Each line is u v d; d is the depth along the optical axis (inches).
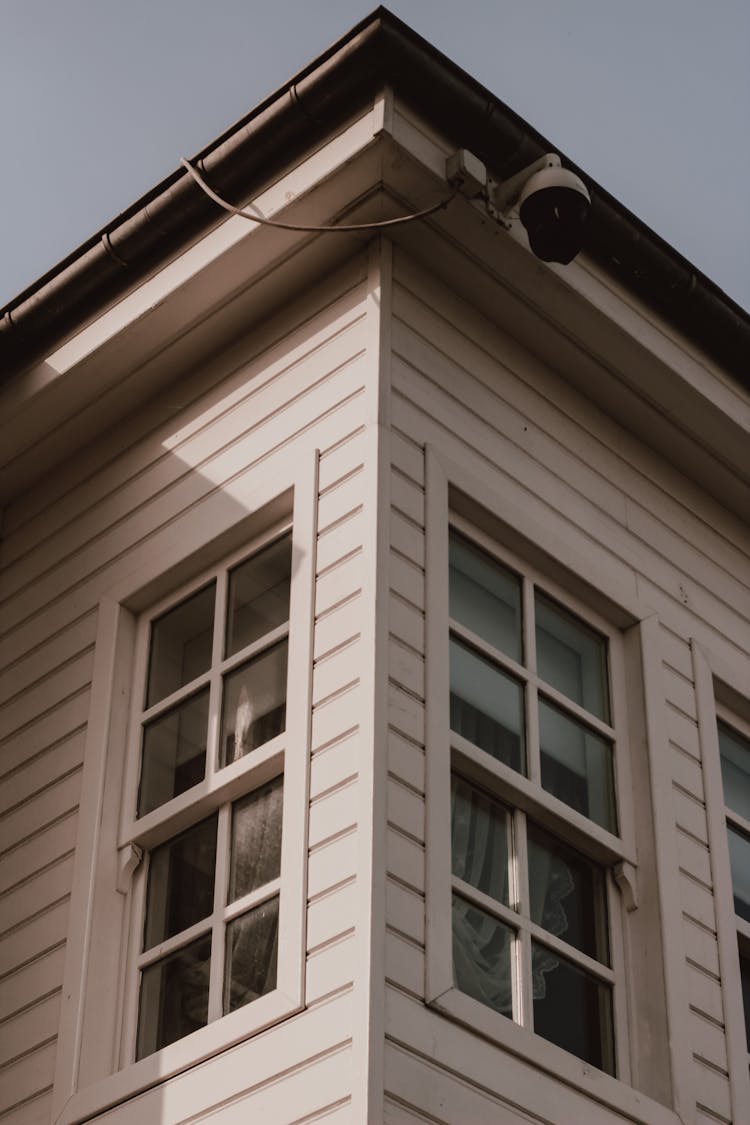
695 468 310.0
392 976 210.8
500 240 272.4
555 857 253.4
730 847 283.9
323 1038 209.0
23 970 257.3
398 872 219.0
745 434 303.0
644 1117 231.1
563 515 279.0
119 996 247.8
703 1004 251.8
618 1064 242.8
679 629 289.3
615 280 289.7
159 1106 223.3
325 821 225.1
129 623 279.4
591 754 266.8
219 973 236.7
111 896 254.7
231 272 279.1
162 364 293.4
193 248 281.7
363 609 236.8
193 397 291.3
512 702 257.4
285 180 271.3
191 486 281.6
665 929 252.5
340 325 271.4
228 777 248.1
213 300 283.3
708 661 290.4
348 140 263.9
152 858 257.8
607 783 266.4
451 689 249.1
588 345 289.1
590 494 287.3
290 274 279.7
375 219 272.1
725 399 301.0
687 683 284.8
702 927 259.4
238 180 275.6
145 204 281.6
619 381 295.3
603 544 284.0
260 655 257.4
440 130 269.1
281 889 224.8
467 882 236.8
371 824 218.7
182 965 243.9
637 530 293.1
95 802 261.9
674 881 258.8
